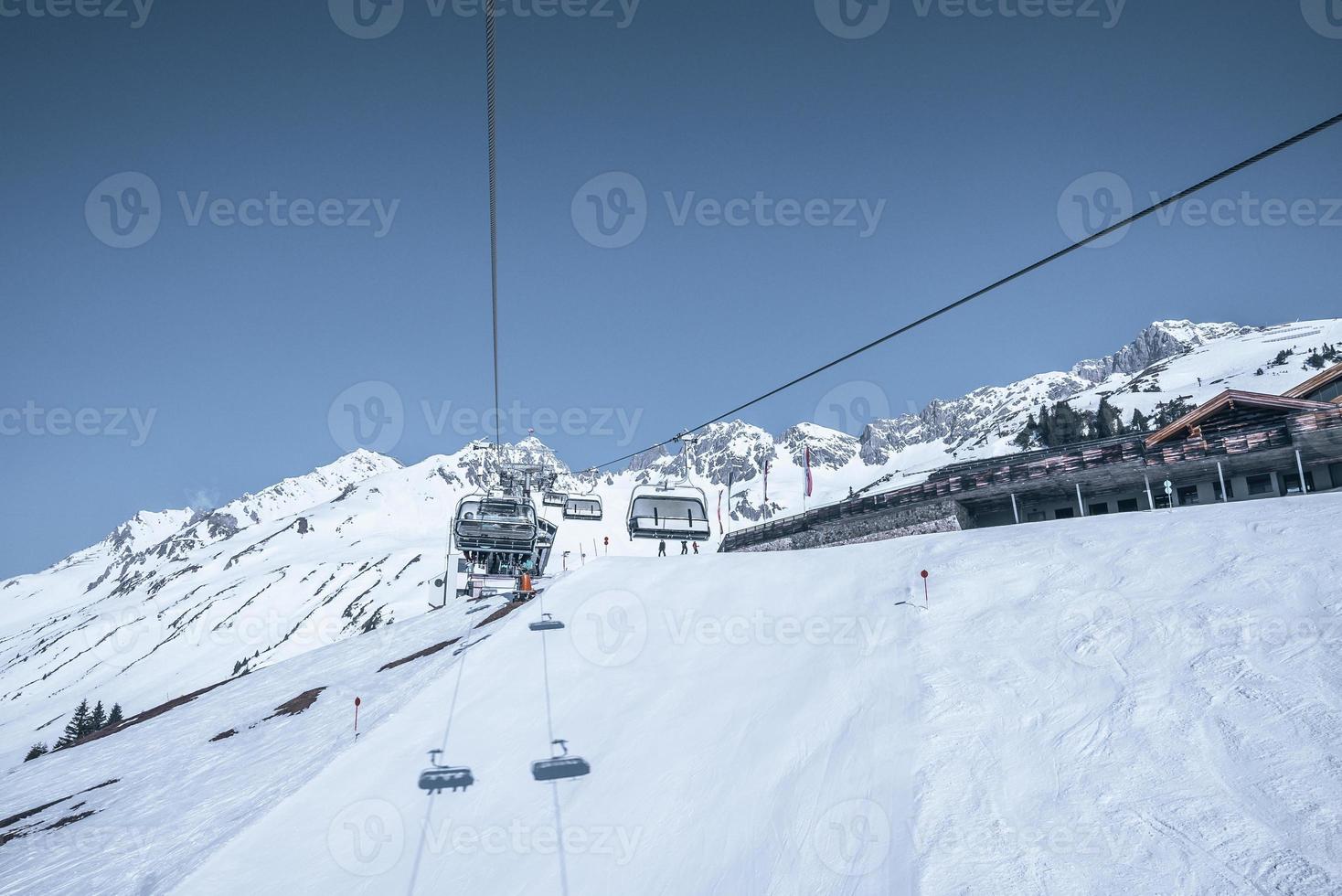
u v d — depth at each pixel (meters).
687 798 13.54
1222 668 12.71
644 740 15.95
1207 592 15.46
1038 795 11.01
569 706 18.38
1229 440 30.14
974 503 39.81
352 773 16.55
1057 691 13.53
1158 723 11.81
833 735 14.17
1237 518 19.33
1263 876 8.59
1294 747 10.45
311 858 13.59
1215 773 10.47
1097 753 11.55
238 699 36.81
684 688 18.02
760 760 14.08
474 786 15.32
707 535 35.59
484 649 23.02
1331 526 17.03
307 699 29.48
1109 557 18.88
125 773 28.42
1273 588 14.84
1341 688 11.32
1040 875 9.44
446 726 18.23
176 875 13.70
